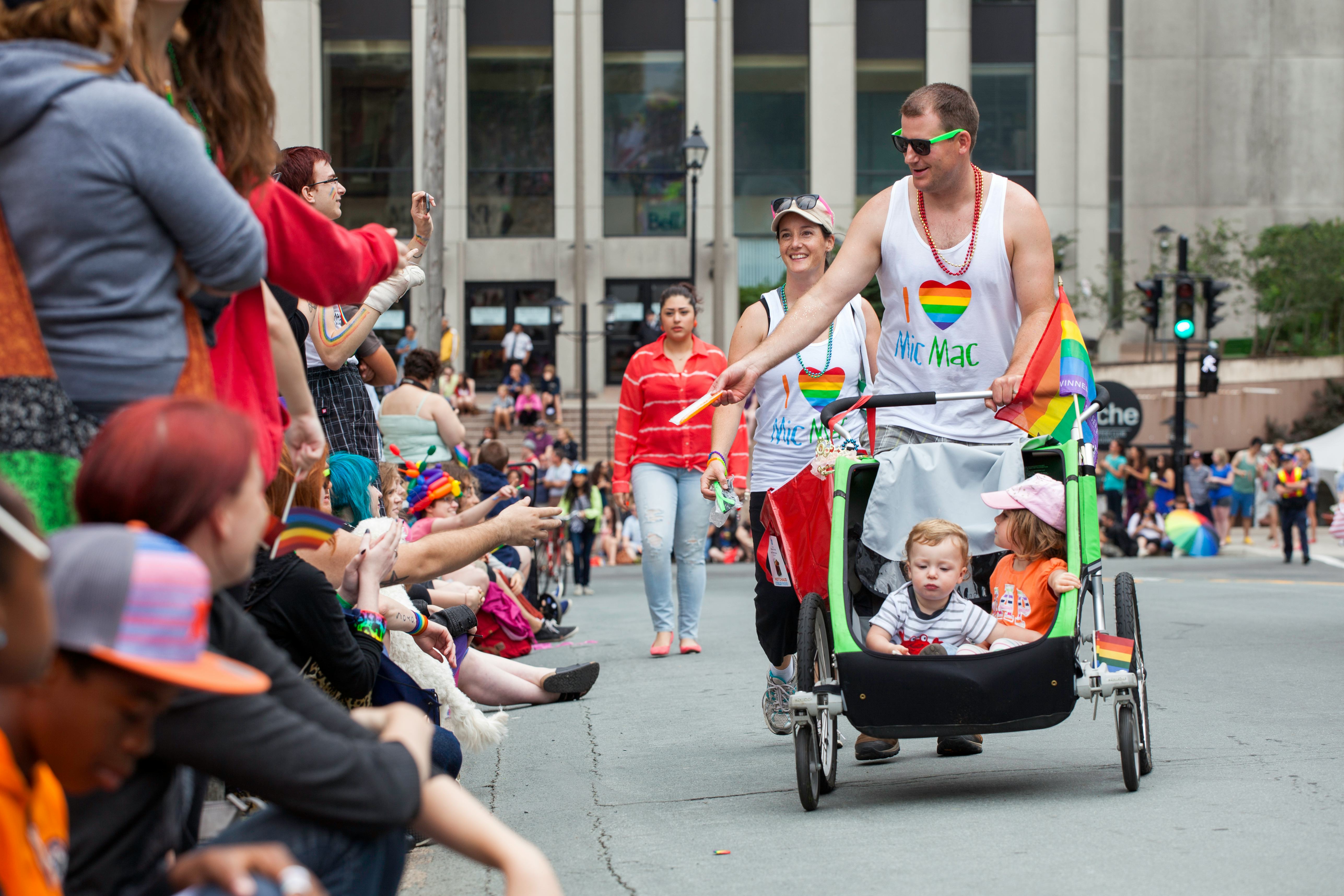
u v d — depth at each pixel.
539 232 36.81
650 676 8.10
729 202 37.00
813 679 4.57
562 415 32.91
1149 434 37.00
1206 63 46.81
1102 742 5.68
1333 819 4.17
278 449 2.96
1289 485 23.47
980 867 3.72
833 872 3.74
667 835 4.30
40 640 1.75
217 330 2.80
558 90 36.47
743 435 9.03
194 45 2.86
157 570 1.91
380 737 2.38
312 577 3.75
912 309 5.42
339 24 36.28
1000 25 38.12
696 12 36.72
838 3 36.97
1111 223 46.53
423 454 9.00
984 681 4.39
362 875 2.27
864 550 5.10
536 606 11.45
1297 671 7.80
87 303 2.43
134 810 2.14
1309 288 42.06
